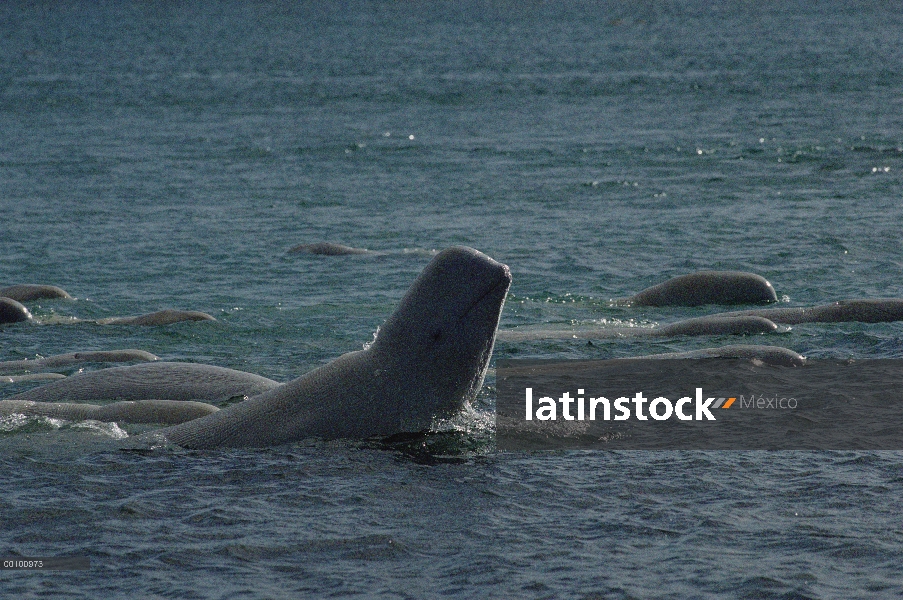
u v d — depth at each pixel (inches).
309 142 7573.8
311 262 4052.7
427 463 1811.0
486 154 6914.4
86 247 4335.6
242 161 6756.9
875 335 2817.4
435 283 1934.1
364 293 3575.3
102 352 2714.1
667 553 1444.4
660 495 1659.7
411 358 1942.7
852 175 5905.5
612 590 1336.1
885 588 1332.4
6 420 2074.3
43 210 5147.6
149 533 1518.2
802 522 1544.0
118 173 6274.6
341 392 1958.7
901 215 4761.3
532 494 1667.1
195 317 3122.5
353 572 1392.7
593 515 1579.7
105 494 1669.5
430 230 4660.4
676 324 2940.5
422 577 1378.0
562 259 4040.4
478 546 1469.0
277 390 2007.9
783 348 2571.4
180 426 1990.7
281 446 1904.5
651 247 4224.9
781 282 3634.4
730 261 3949.3
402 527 1536.7
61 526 1544.0
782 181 5772.6
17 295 3499.0
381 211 5152.6
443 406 1963.6
